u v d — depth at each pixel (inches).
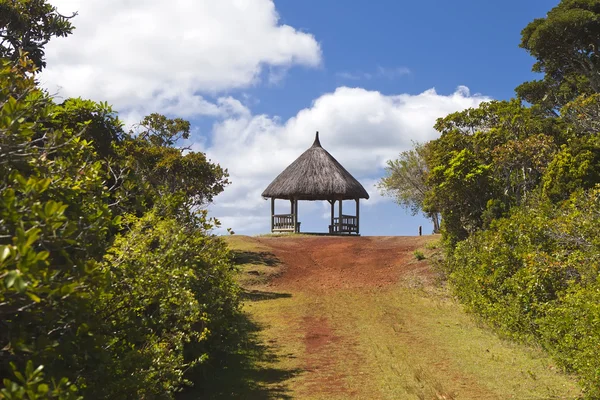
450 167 869.8
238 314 577.9
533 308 404.8
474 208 839.1
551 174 728.3
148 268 212.5
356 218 1482.5
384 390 321.4
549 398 290.7
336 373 366.9
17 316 132.6
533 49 1179.9
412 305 649.0
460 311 593.6
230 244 1120.8
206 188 845.2
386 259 1010.7
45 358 137.5
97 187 191.3
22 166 141.2
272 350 443.8
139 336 202.4
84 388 163.5
